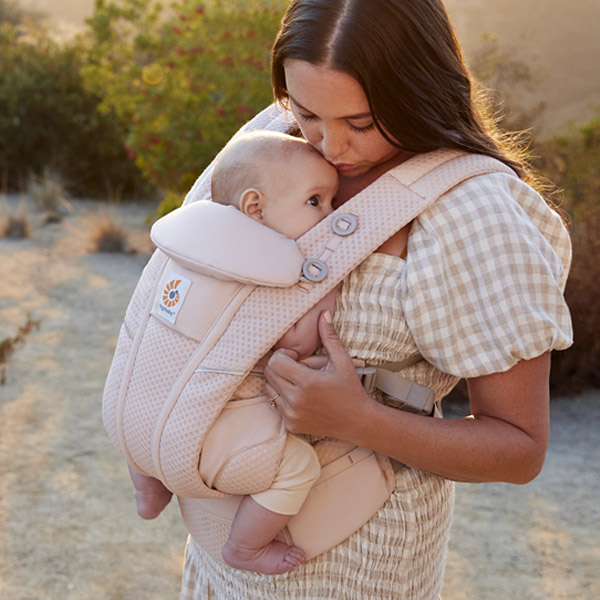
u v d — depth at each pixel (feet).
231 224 4.15
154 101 27.84
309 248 4.13
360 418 3.96
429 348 4.09
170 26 28.68
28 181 39.52
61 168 39.27
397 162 4.51
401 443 4.02
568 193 19.52
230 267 4.02
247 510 4.27
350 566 4.45
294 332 4.09
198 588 5.34
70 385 16.55
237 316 4.10
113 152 39.17
